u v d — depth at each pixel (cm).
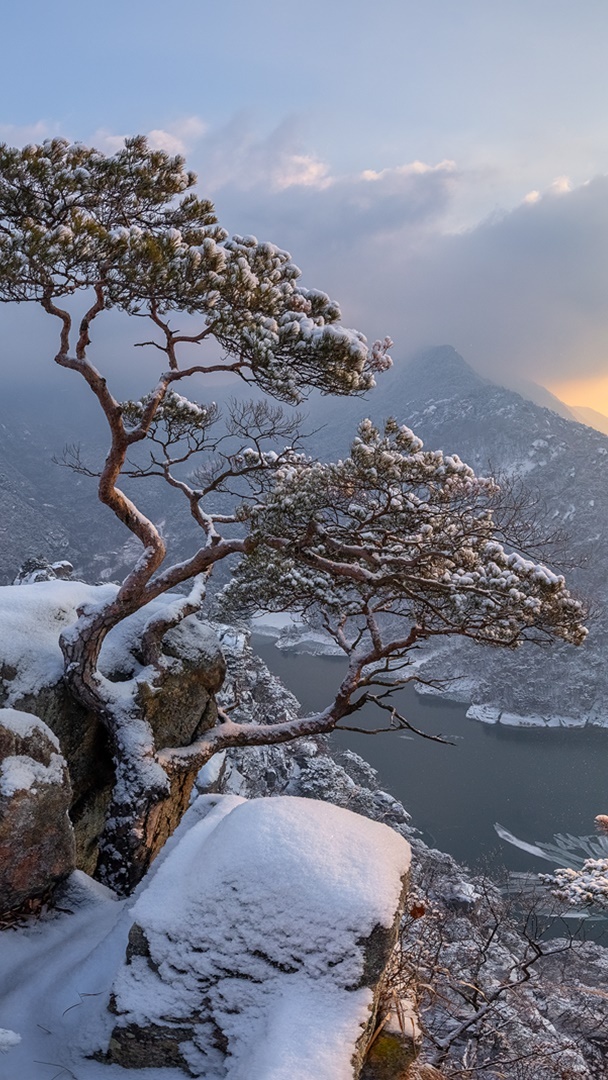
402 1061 461
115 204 934
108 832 963
